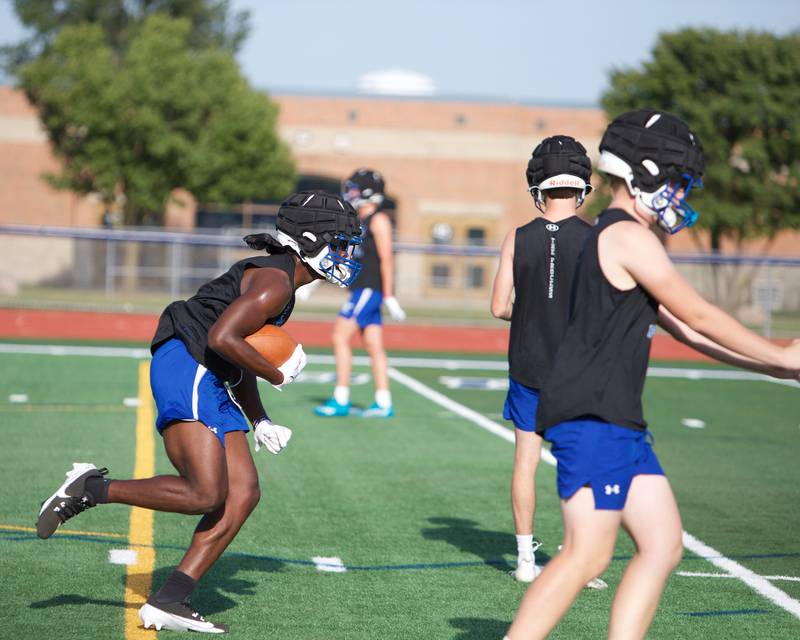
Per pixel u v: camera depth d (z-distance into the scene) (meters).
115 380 47.59
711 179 111.25
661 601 18.69
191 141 128.88
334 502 25.80
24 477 27.12
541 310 19.02
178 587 15.70
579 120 158.25
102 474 15.80
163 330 15.92
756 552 22.28
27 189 150.75
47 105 126.50
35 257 145.62
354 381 51.28
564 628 17.03
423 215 158.25
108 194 127.25
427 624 17.02
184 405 15.28
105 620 16.47
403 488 27.67
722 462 33.28
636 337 12.67
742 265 103.50
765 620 17.72
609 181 13.09
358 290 38.94
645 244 12.34
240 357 14.68
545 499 26.92
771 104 109.38
